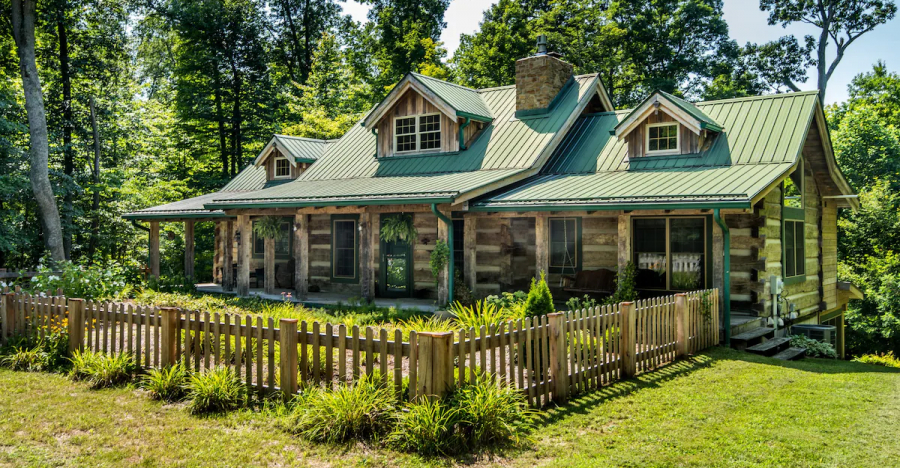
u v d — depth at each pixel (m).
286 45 41.56
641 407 7.85
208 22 33.34
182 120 36.22
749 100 17.28
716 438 6.72
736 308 14.39
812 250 18.02
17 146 24.92
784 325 14.89
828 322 20.28
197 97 34.44
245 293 18.61
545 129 18.75
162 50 45.91
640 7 37.38
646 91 36.81
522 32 34.94
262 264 22.78
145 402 7.95
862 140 31.78
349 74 40.66
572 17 36.19
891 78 41.84
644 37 36.75
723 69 38.75
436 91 19.34
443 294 15.12
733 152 15.66
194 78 36.50
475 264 16.19
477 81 36.28
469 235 15.89
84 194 27.28
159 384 8.12
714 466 5.95
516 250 17.33
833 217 20.05
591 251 16.27
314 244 21.05
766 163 14.80
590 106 21.38
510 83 35.16
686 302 11.06
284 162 23.67
